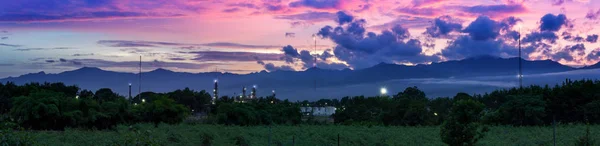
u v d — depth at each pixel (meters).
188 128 37.59
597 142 26.20
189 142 30.16
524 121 45.72
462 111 23.23
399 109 53.16
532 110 44.94
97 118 42.31
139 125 37.72
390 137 34.53
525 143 30.94
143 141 15.66
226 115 47.78
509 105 46.22
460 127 22.97
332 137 34.44
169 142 29.83
